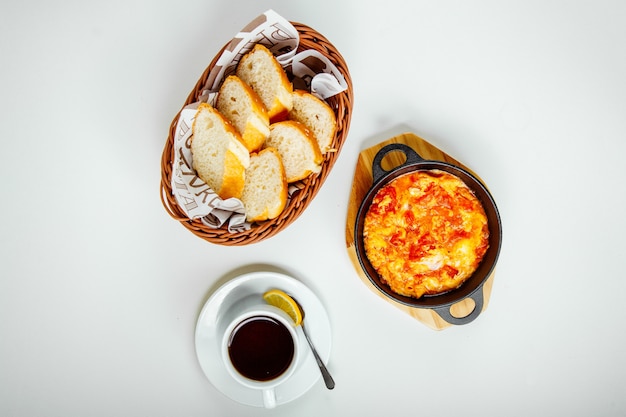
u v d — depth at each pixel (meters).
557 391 0.74
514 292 0.74
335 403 0.73
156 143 0.72
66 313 0.73
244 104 0.62
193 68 0.72
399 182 0.67
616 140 0.74
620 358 0.74
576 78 0.74
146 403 0.73
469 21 0.73
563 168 0.74
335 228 0.72
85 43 0.72
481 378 0.74
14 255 0.72
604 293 0.74
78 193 0.72
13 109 0.72
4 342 0.72
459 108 0.73
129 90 0.72
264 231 0.62
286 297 0.68
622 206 0.74
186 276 0.72
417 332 0.73
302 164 0.63
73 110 0.72
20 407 0.73
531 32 0.73
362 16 0.72
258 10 0.72
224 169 0.62
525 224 0.74
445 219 0.67
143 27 0.71
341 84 0.63
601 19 0.74
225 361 0.65
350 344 0.73
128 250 0.72
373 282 0.64
